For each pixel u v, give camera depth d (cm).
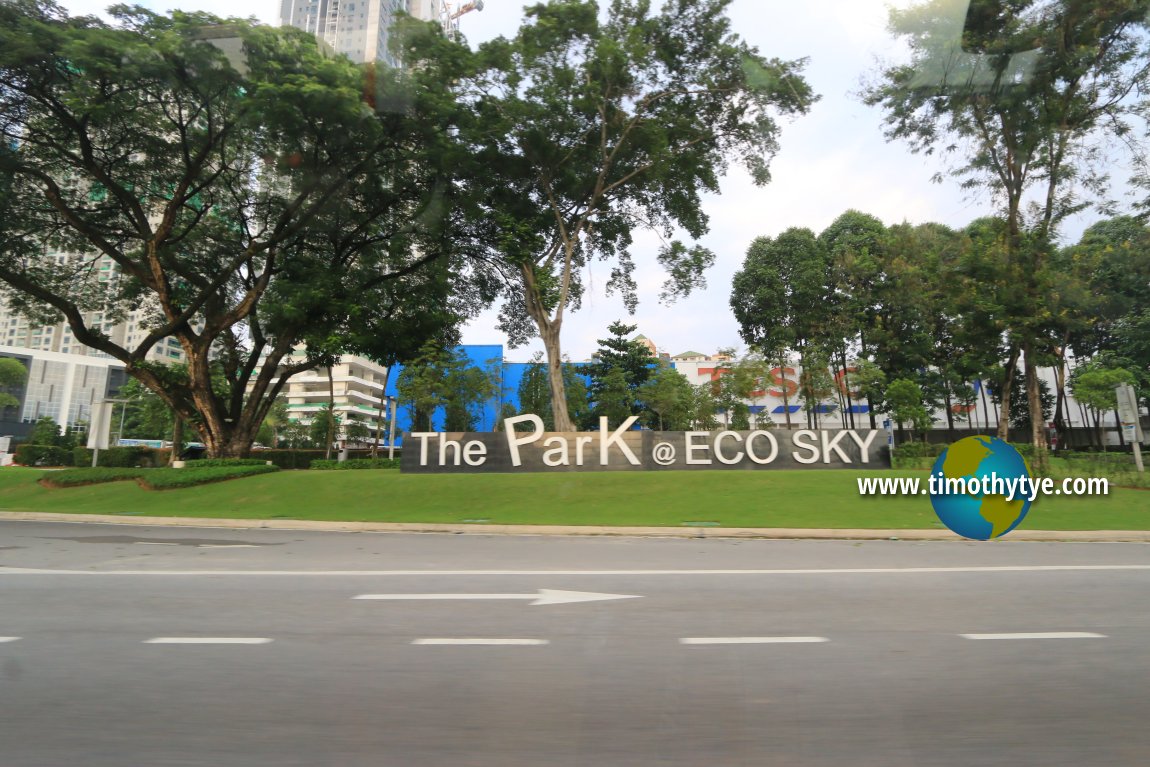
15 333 11069
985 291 2117
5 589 731
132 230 2597
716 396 4397
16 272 2450
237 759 328
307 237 2598
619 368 4934
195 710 390
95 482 2178
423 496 1775
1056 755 333
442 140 2278
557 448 2122
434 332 2673
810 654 499
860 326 4175
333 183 2375
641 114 2412
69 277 2625
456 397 4266
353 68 2177
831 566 895
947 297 2317
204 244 2700
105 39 1883
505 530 1341
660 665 475
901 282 3850
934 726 370
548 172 2489
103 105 1961
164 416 4881
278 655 495
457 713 388
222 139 2298
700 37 2317
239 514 1619
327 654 498
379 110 2208
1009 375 2338
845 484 1731
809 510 1489
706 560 954
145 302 2909
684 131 2425
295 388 9394
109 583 766
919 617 610
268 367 2555
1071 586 754
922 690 425
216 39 1981
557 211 2525
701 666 473
